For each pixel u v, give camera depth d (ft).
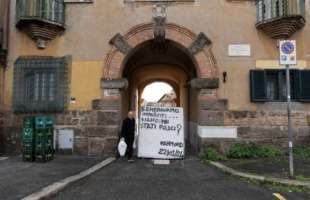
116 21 41.24
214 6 40.98
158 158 38.88
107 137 40.06
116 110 40.37
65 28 41.32
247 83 40.01
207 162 35.73
